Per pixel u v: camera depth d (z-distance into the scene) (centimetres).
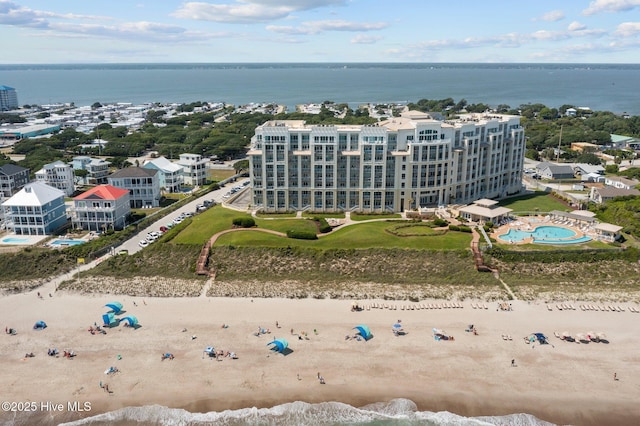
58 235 16188
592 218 16100
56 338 10488
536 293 12262
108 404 8600
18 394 8812
